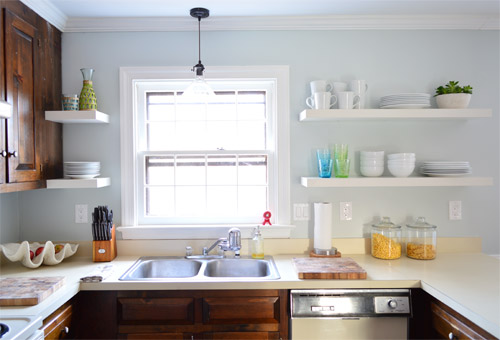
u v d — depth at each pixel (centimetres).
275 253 241
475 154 244
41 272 201
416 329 195
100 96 239
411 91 243
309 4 215
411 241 234
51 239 240
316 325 187
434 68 243
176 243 240
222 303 189
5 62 173
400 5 219
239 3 213
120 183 241
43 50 212
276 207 244
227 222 246
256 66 239
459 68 243
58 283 174
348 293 186
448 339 169
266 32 240
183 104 250
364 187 244
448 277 190
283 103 240
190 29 238
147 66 238
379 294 186
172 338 188
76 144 240
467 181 217
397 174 226
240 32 240
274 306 189
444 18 236
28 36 195
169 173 249
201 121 250
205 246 240
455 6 221
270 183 247
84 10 221
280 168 241
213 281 188
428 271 201
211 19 233
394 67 242
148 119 250
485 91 243
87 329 189
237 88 248
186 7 217
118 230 236
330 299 185
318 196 244
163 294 189
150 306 189
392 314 184
